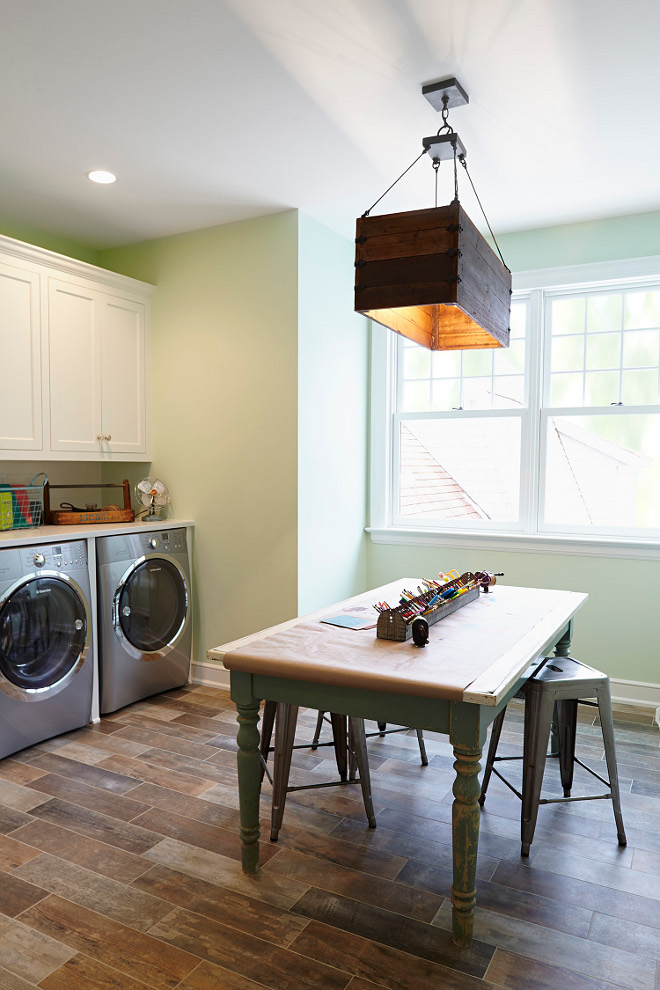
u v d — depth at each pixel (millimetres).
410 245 2066
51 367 3553
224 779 2865
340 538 4242
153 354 4199
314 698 1995
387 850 2336
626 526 3992
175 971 1773
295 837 2416
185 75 2383
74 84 2439
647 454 3975
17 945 1870
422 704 1843
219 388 3973
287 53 2254
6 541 3004
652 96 2506
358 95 2514
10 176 3234
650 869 2242
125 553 3607
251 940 1889
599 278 3887
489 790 2811
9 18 2062
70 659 3326
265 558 3879
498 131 2789
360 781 2453
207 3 1997
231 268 3896
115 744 3223
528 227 4035
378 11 2029
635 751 3193
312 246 3830
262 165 3131
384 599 2902
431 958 1823
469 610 2688
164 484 4199
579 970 1787
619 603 3877
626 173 3225
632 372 3980
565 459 4152
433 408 4504
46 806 2633
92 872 2203
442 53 2246
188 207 3639
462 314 2881
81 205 3602
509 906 2045
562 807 2670
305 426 3812
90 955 1831
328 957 1825
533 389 4141
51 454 3570
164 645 3887
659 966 1804
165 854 2305
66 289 3623
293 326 3725
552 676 2383
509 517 4336
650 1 1968
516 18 2057
